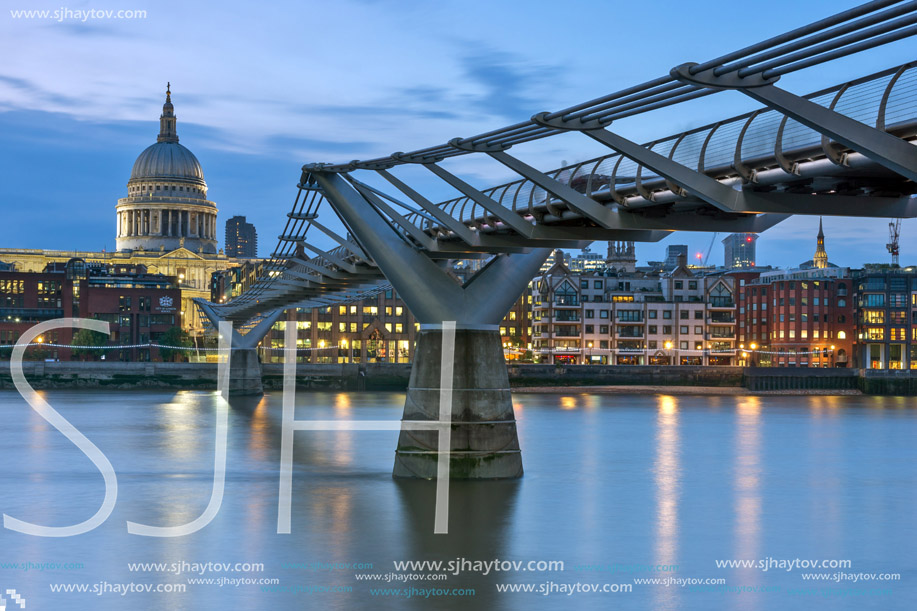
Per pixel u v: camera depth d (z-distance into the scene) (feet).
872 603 116.16
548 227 153.58
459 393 180.45
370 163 165.58
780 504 180.45
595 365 615.16
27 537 145.28
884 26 72.13
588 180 139.03
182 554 134.82
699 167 116.67
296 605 112.16
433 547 138.51
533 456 251.60
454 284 177.88
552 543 141.90
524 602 114.11
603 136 111.55
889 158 89.30
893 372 613.11
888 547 144.25
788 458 259.19
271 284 309.42
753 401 528.63
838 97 97.71
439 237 181.16
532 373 608.60
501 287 178.09
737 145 110.52
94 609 110.63
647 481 206.28
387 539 142.72
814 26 74.79
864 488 202.90
